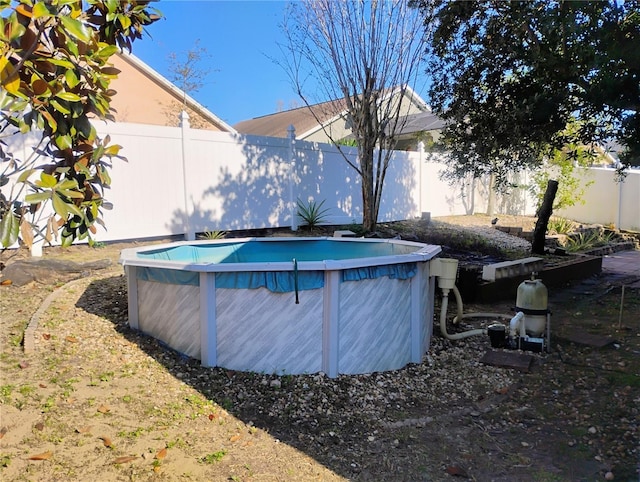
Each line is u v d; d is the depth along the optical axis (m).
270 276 3.87
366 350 4.09
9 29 1.51
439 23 7.42
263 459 2.73
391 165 11.74
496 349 4.81
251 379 3.80
